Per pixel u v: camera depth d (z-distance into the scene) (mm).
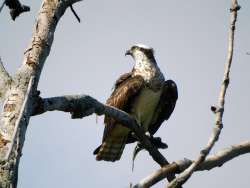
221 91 7965
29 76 8703
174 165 8234
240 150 8523
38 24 9414
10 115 8086
